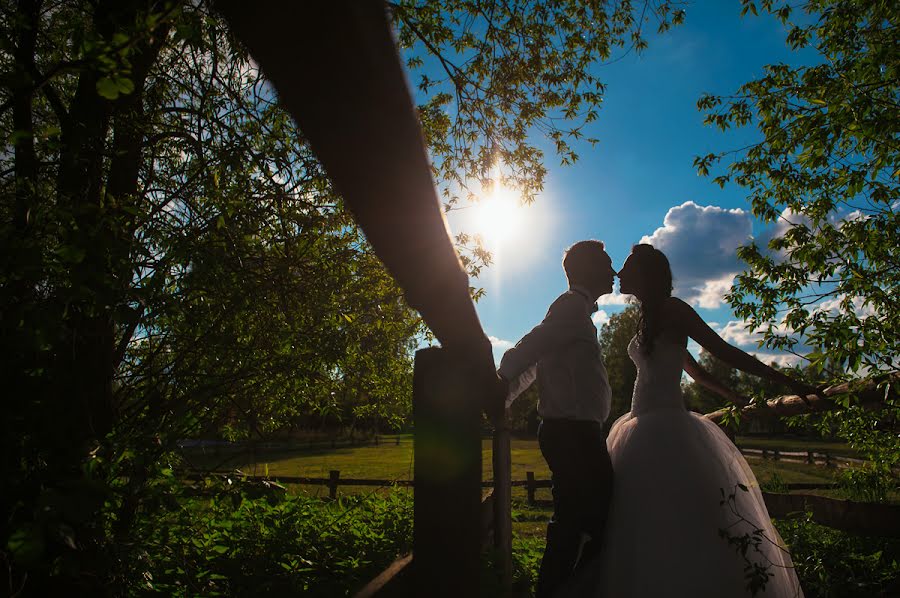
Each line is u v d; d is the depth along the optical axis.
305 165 3.40
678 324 2.67
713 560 2.29
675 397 2.67
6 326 1.73
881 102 4.63
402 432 6.48
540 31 6.98
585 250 2.77
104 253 1.91
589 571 2.48
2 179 2.35
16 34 2.50
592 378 2.57
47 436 1.90
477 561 0.82
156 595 3.30
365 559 5.05
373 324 4.84
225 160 3.08
